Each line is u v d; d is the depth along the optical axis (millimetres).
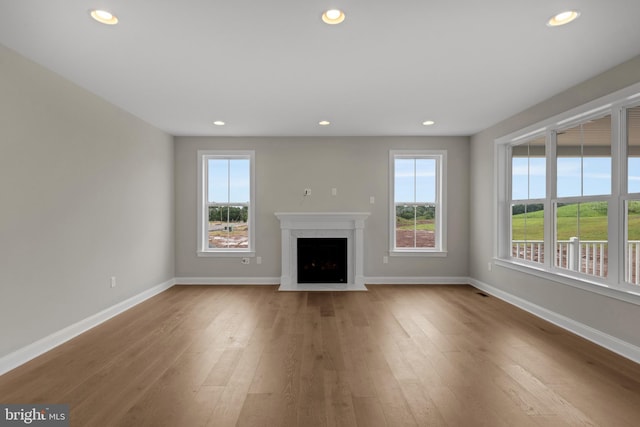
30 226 2738
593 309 3059
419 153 5469
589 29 2268
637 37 2365
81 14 2086
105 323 3582
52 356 2764
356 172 5480
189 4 1989
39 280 2826
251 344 3012
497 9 2043
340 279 5492
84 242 3377
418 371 2500
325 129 5016
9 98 2543
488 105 3883
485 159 4980
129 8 2021
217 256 5449
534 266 3982
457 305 4270
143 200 4512
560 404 2074
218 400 2117
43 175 2865
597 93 3020
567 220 3514
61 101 3059
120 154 3990
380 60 2752
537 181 4008
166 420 1915
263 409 2021
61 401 2107
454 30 2291
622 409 2021
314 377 2410
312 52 2615
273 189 5469
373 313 3938
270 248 5480
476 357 2742
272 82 3213
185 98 3660
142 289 4484
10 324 2561
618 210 2867
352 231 5414
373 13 2092
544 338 3145
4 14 2072
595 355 2768
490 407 2045
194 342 3061
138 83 3230
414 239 5555
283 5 2008
